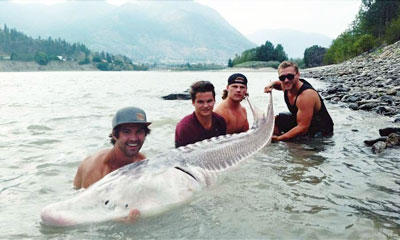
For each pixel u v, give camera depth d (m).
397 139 6.33
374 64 35.94
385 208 3.75
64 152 6.19
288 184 4.51
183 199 3.85
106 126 8.77
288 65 7.30
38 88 26.38
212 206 3.84
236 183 4.57
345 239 3.14
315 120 7.41
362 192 4.20
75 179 4.44
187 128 5.80
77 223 3.22
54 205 3.33
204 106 5.65
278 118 7.97
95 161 4.22
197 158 4.57
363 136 7.22
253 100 14.78
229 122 6.77
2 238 3.09
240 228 3.35
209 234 3.23
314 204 3.88
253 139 6.09
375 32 91.88
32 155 5.97
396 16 87.81
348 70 35.94
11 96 18.14
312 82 27.58
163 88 26.17
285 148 6.45
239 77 6.70
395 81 16.89
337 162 5.45
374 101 11.03
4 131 8.04
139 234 3.21
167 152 4.41
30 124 8.88
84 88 26.39
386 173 4.85
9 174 4.96
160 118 9.87
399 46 46.84
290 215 3.61
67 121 9.50
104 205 3.34
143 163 3.94
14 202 3.95
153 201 3.58
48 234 3.16
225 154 5.12
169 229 3.31
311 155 5.91
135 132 4.03
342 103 12.09
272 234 3.24
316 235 3.21
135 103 14.11
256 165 5.34
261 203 3.92
